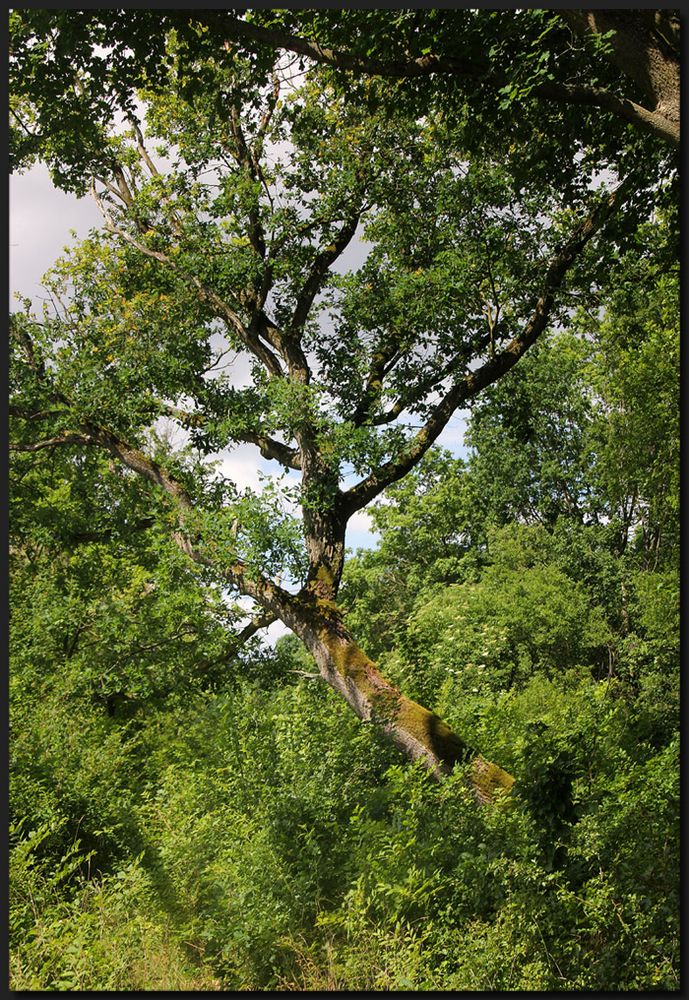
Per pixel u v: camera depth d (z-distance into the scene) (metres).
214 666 16.66
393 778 9.95
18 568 19.52
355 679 12.16
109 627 15.85
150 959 8.05
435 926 7.48
